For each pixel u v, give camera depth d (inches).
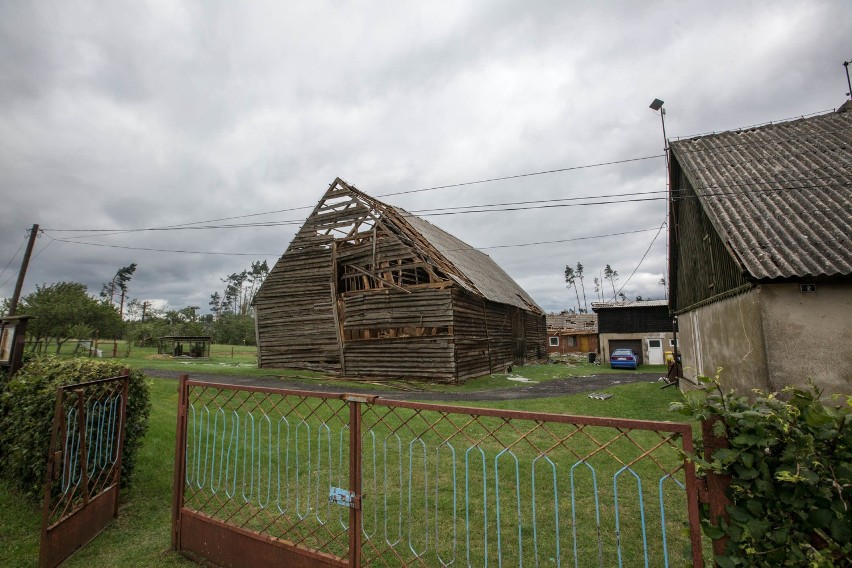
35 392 232.5
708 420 98.8
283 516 189.8
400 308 832.3
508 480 256.1
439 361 788.0
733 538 91.9
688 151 607.2
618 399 563.5
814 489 85.2
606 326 1406.3
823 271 333.7
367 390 673.0
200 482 253.4
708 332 514.9
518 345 1284.4
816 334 339.3
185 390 201.8
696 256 566.3
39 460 219.3
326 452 303.3
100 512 209.5
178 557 185.9
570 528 198.1
